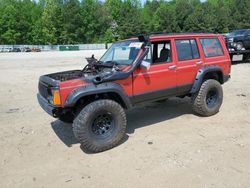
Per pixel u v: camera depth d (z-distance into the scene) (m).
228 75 7.01
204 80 6.57
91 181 4.04
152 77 5.54
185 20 87.25
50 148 5.19
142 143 5.21
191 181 3.90
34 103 8.50
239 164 4.29
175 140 5.28
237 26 87.88
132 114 7.05
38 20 80.44
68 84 4.71
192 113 6.87
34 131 6.07
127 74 5.13
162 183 3.89
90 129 4.78
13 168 4.50
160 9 91.94
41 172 4.35
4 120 6.88
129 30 80.38
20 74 15.05
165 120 6.45
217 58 6.68
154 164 4.41
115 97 5.31
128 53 5.56
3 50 55.09
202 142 5.13
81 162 4.61
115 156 4.75
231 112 6.81
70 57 28.25
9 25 75.44
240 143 5.02
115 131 5.00
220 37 6.93
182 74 6.01
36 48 57.59
